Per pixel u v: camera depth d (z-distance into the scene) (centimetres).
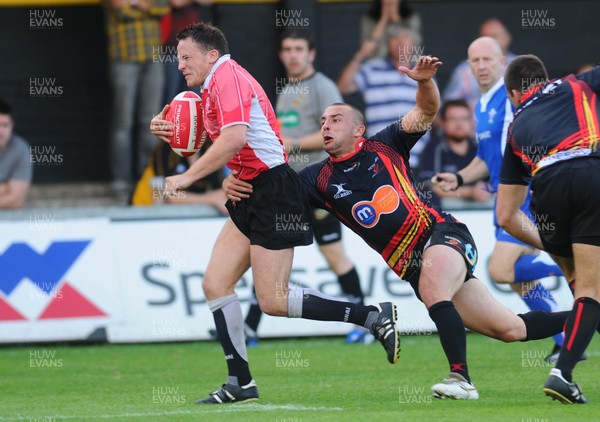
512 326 2216
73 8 4272
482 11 4253
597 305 2027
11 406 2309
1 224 3575
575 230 2047
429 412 1984
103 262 3606
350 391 2408
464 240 2177
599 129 2064
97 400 2372
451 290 2127
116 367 3056
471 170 2967
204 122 2169
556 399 2034
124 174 4022
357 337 3512
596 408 1983
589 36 4325
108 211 3722
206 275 2206
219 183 3709
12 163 3872
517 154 2162
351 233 3628
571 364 2012
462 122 3897
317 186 2219
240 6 4088
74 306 3578
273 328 3619
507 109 2888
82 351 3462
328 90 3444
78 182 4275
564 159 2038
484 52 2920
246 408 2112
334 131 2173
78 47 4275
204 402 2217
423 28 4228
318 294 2181
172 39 3962
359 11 4081
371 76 3953
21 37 4250
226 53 2144
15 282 3566
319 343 3534
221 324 2197
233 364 2209
